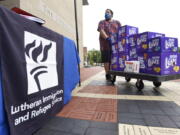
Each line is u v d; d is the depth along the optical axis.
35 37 1.04
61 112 1.43
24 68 0.91
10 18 0.80
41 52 1.12
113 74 2.97
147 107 1.59
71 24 6.64
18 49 0.86
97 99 1.89
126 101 1.81
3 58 0.75
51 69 1.28
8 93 0.77
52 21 4.18
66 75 1.67
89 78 4.15
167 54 2.09
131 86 2.82
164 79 2.00
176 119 1.27
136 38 2.48
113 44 3.14
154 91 2.38
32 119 0.99
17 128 0.83
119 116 1.33
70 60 1.83
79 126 1.13
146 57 2.28
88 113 1.40
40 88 1.09
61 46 1.53
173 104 1.70
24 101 0.90
